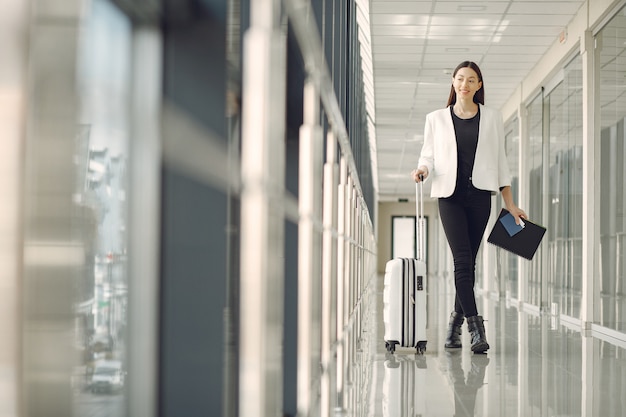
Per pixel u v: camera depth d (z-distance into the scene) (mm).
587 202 8008
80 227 1058
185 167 1294
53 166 712
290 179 2455
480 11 8812
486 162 5039
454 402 3344
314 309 2195
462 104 5105
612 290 7160
